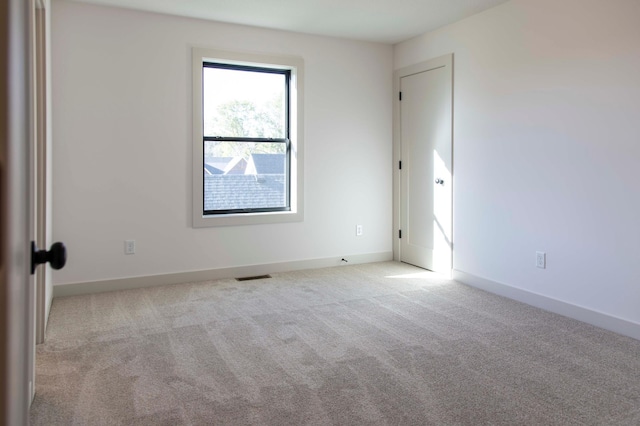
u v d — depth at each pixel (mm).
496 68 4070
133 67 4207
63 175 3996
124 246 4246
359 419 2107
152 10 4195
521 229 3891
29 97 767
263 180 4938
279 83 4961
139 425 2066
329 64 5047
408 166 5219
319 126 5039
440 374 2557
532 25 3729
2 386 562
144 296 4035
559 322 3396
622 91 3129
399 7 4070
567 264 3529
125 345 2961
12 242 573
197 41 4434
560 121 3539
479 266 4320
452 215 4625
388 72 5375
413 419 2107
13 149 570
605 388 2398
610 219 3229
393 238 5488
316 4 4023
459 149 4508
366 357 2783
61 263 961
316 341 3033
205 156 4656
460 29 4445
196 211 4504
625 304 3158
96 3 4027
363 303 3846
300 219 5004
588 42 3322
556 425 2062
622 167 3146
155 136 4316
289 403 2252
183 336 3119
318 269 5066
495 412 2168
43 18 2992
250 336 3119
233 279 4633
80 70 4023
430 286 4375
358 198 5305
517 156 3898
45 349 2891
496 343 2998
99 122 4105
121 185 4211
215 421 2098
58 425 2055
